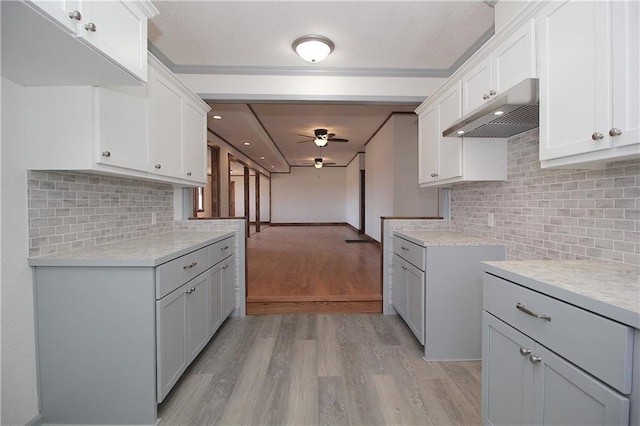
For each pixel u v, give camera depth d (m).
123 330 1.52
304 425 1.59
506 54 1.65
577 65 1.20
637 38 0.98
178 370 1.77
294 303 3.16
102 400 1.54
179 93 2.33
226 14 2.06
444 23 2.16
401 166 5.33
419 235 2.64
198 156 2.71
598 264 1.40
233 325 2.86
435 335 2.22
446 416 1.65
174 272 1.72
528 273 1.24
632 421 0.80
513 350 1.26
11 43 1.12
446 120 2.38
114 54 1.28
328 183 12.77
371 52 2.57
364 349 2.39
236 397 1.80
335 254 6.01
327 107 4.77
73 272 1.51
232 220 3.03
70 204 1.72
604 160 1.18
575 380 0.96
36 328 1.51
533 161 1.93
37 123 1.48
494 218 2.35
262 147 7.03
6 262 1.38
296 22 2.15
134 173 1.81
